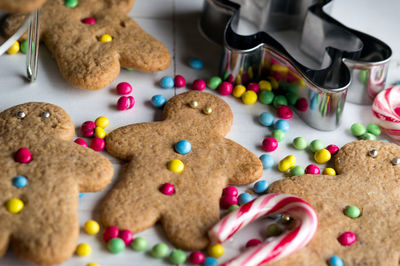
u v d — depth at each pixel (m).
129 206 0.38
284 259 0.37
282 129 0.43
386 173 0.41
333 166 0.42
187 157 0.40
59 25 0.45
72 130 0.41
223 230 0.36
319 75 0.44
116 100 0.44
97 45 0.44
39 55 0.45
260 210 0.37
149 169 0.39
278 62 0.45
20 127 0.40
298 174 0.41
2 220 0.36
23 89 0.44
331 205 0.39
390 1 0.53
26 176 0.38
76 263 0.36
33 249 0.35
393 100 0.44
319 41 0.48
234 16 0.46
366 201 0.39
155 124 0.42
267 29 0.50
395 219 0.39
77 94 0.44
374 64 0.44
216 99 0.44
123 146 0.41
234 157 0.41
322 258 0.37
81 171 0.38
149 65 0.44
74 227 0.36
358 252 0.37
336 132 0.44
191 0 0.52
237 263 0.35
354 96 0.46
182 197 0.39
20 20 0.45
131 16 0.50
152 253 0.37
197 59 0.47
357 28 0.50
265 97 0.45
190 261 0.37
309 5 0.48
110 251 0.37
